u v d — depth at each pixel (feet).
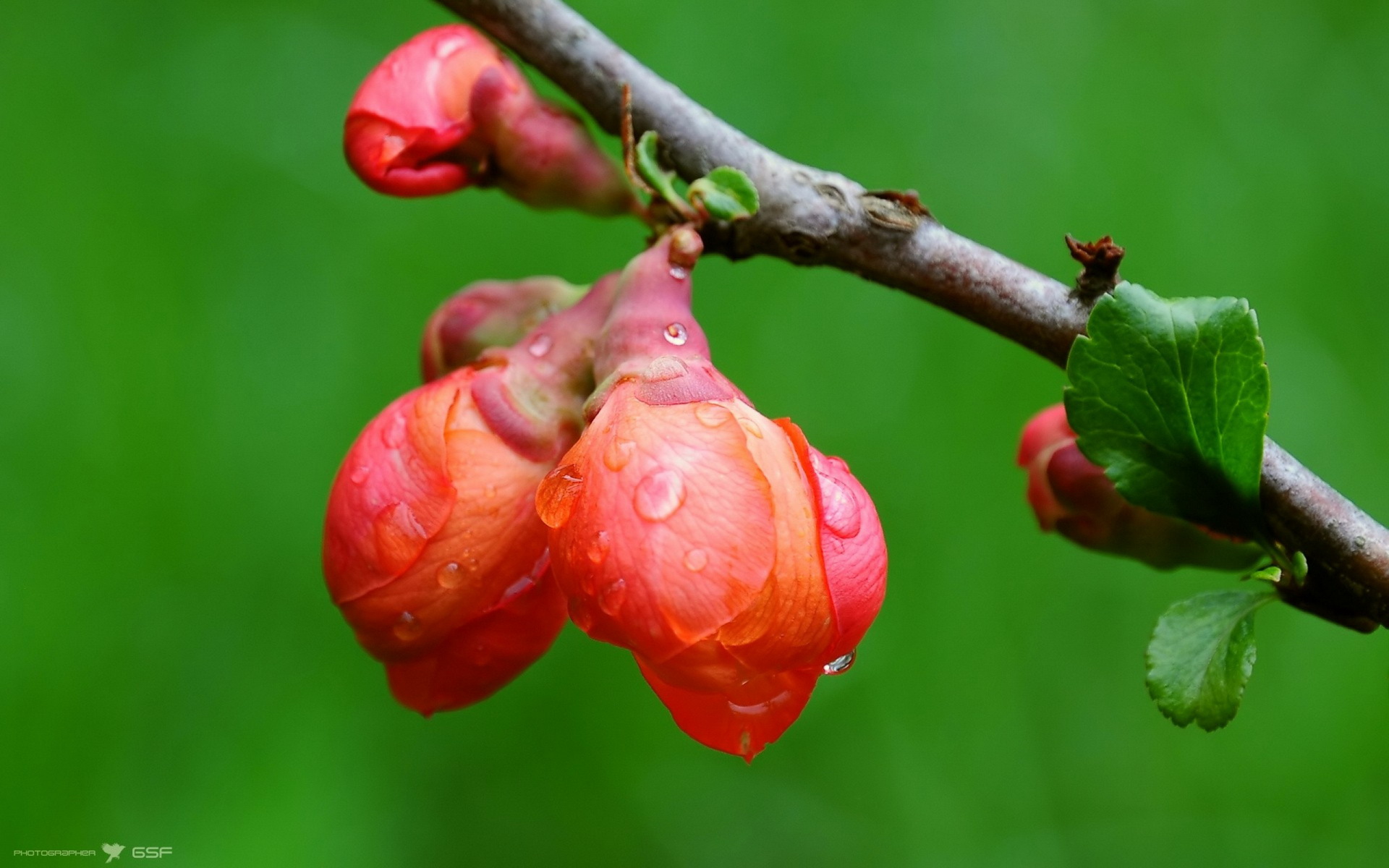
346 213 1.46
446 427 0.87
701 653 0.83
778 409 1.39
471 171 0.91
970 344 1.40
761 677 0.85
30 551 1.25
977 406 1.38
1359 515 0.88
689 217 0.89
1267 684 1.31
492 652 0.88
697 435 0.84
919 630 1.31
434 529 0.87
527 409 0.88
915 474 1.37
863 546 0.84
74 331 1.36
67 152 1.48
